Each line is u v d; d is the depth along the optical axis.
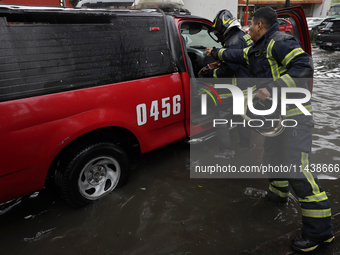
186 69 2.79
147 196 2.52
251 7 21.94
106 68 2.21
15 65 1.80
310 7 27.94
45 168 2.01
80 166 2.17
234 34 2.73
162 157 3.23
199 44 3.88
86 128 2.11
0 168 1.82
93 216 2.28
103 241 2.03
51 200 2.50
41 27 1.89
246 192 2.58
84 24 2.08
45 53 1.91
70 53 2.02
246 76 2.67
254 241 2.01
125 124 2.35
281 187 2.25
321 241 1.81
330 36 11.49
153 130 2.64
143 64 2.44
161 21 2.61
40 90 1.91
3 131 1.77
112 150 2.36
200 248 1.95
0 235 2.10
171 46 2.69
